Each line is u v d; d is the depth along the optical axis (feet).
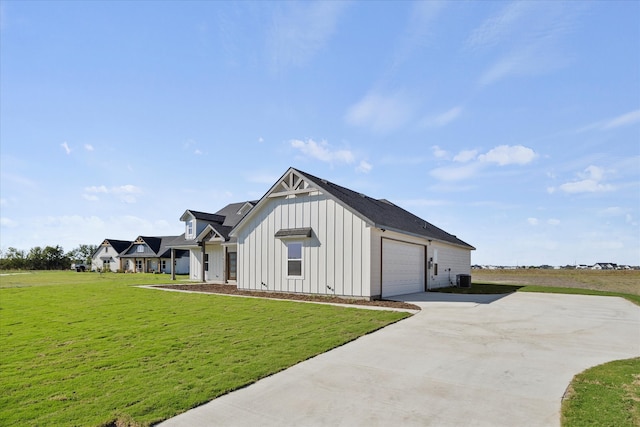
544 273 134.31
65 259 212.64
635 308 38.88
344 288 45.98
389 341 23.71
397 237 52.70
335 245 47.24
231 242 71.31
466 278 72.59
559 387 15.43
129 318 32.96
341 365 18.75
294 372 17.70
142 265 165.89
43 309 38.93
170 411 13.33
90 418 12.76
